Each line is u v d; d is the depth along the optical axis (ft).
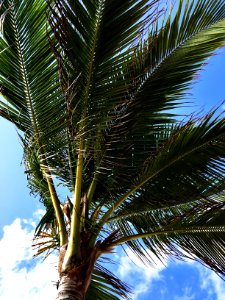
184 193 14.49
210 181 14.17
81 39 13.20
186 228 15.20
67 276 13.01
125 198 15.17
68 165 15.35
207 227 15.01
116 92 13.91
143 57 15.16
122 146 14.99
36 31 13.78
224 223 14.79
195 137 14.20
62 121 14.11
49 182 15.38
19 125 14.67
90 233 14.42
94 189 15.70
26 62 13.93
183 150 14.29
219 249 14.76
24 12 13.51
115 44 13.38
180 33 15.21
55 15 12.92
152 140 15.49
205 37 15.16
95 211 15.48
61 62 13.00
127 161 15.21
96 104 13.87
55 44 14.01
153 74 15.23
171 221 15.46
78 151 14.39
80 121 13.50
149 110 15.25
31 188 16.98
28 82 14.11
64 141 14.24
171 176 14.52
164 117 15.47
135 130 15.15
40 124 14.24
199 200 14.71
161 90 15.19
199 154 14.19
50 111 14.19
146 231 16.08
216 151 14.03
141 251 16.01
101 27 13.19
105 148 14.78
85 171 15.85
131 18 13.24
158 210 15.90
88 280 13.25
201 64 15.30
